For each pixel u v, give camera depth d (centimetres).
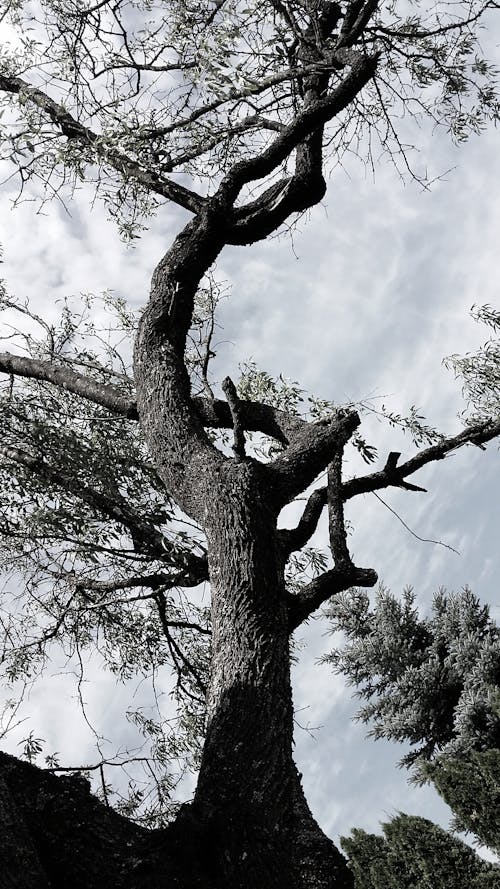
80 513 473
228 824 283
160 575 470
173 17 487
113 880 265
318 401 528
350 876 282
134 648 620
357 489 494
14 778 285
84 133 476
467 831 1148
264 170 451
